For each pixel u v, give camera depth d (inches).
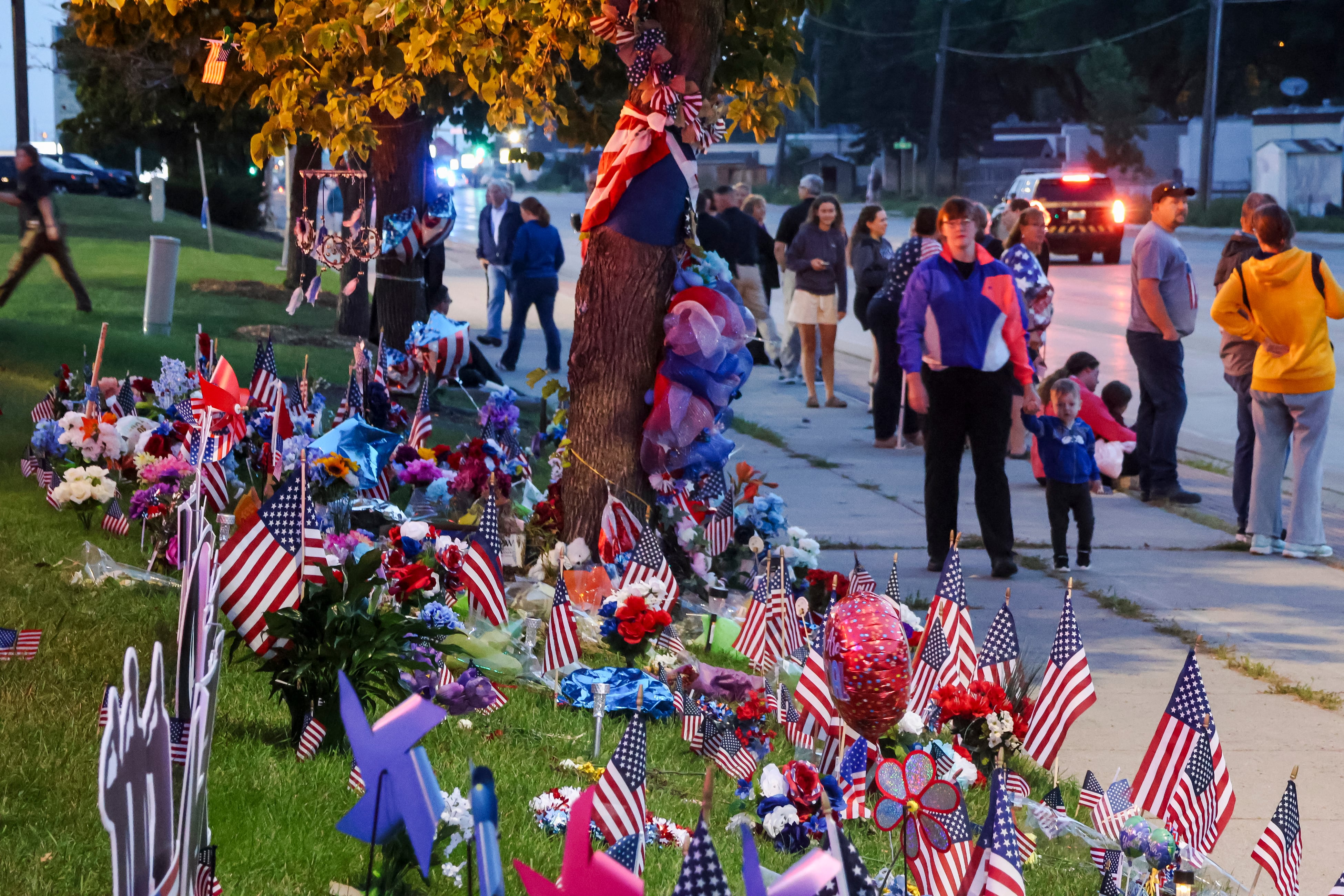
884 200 6023.6
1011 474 922.7
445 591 424.2
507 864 276.4
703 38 538.6
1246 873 349.4
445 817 252.4
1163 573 672.4
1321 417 708.7
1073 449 663.1
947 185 6171.3
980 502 647.1
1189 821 300.7
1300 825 281.3
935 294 629.3
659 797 338.0
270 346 571.5
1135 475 896.9
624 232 532.4
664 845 305.6
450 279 2235.5
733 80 726.5
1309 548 714.8
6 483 591.5
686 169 541.0
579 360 540.4
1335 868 354.6
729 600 532.4
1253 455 748.0
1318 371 699.4
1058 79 5753.0
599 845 278.2
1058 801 339.0
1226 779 302.7
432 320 739.4
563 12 604.4
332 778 307.9
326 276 1898.4
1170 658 532.1
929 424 644.7
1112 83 5167.3
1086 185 2891.2
